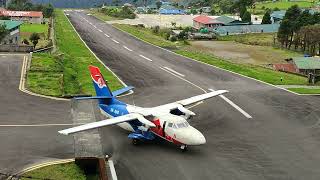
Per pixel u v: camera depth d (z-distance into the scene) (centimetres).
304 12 12606
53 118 4397
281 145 3856
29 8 18638
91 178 3109
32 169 3155
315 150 3750
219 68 7619
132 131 3872
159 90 5850
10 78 5891
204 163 3406
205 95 4647
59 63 7125
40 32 12156
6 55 7456
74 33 12256
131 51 9281
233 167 3347
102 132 4059
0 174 3053
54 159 3369
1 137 3800
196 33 14238
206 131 4206
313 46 11338
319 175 3234
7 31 9250
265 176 3198
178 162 3412
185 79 6612
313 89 6156
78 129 3406
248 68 7844
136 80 6425
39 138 3822
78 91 5622
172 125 3609
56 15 19500
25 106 4759
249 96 5625
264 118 4666
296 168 3356
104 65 7525
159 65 7719
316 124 4488
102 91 4222
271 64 9525
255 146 3816
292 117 4722
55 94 5244
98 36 11800
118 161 3412
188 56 8819
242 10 18238
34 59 7125
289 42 12750
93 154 3522
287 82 6638
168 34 13500
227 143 3875
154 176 3153
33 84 5638
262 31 15325
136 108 3991
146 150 3647
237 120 4578
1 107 4684
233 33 14988
